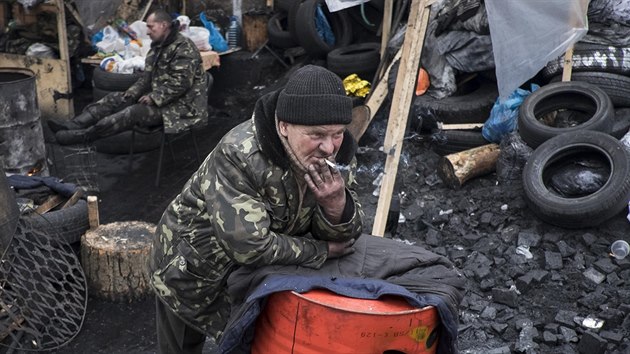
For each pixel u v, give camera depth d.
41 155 6.72
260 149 2.50
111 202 6.85
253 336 2.59
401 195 6.40
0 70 6.96
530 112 6.36
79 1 8.98
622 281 4.96
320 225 2.62
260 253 2.50
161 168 7.49
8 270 3.84
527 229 5.63
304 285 2.42
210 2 10.17
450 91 7.36
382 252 2.75
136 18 9.61
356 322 2.31
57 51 8.80
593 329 4.48
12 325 3.89
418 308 2.40
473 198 6.19
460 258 5.35
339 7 6.79
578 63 6.65
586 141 5.80
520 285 4.96
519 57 5.68
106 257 4.89
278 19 9.84
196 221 2.73
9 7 8.86
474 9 7.23
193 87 7.13
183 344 3.10
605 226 5.52
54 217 4.98
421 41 5.39
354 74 8.10
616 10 6.67
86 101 9.43
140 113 6.92
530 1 5.57
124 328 4.76
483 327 4.62
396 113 5.43
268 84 9.73
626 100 6.51
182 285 2.81
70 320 3.96
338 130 2.42
